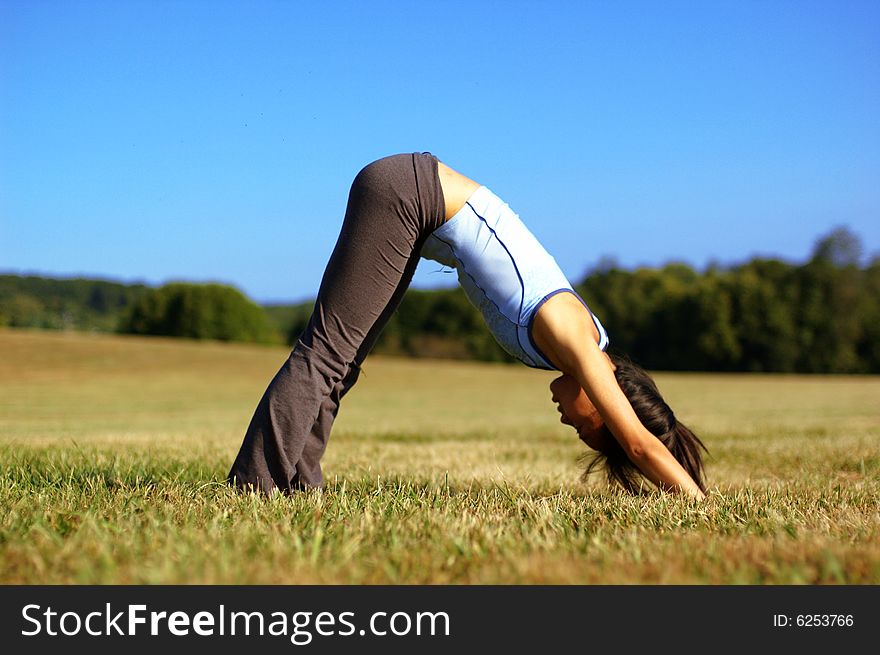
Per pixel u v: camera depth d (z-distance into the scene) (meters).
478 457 6.48
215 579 1.88
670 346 60.94
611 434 3.45
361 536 2.32
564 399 3.44
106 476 4.06
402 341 57.59
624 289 63.59
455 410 19.25
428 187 3.33
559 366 3.38
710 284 62.03
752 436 9.34
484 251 3.35
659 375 43.56
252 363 33.59
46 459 4.76
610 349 3.57
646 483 3.60
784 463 5.90
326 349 3.37
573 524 2.68
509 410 19.28
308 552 2.12
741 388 31.58
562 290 3.32
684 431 3.47
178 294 65.94
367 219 3.31
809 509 3.07
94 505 2.83
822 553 2.11
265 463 3.32
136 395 23.58
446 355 56.97
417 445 7.96
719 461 6.16
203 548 2.14
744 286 59.91
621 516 2.83
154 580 1.87
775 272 61.22
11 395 22.30
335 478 4.11
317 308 3.41
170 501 3.02
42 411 16.91
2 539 2.26
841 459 5.91
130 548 2.14
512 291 3.31
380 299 3.39
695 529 2.64
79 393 23.59
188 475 4.16
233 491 3.15
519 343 3.35
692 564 2.05
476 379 34.34
